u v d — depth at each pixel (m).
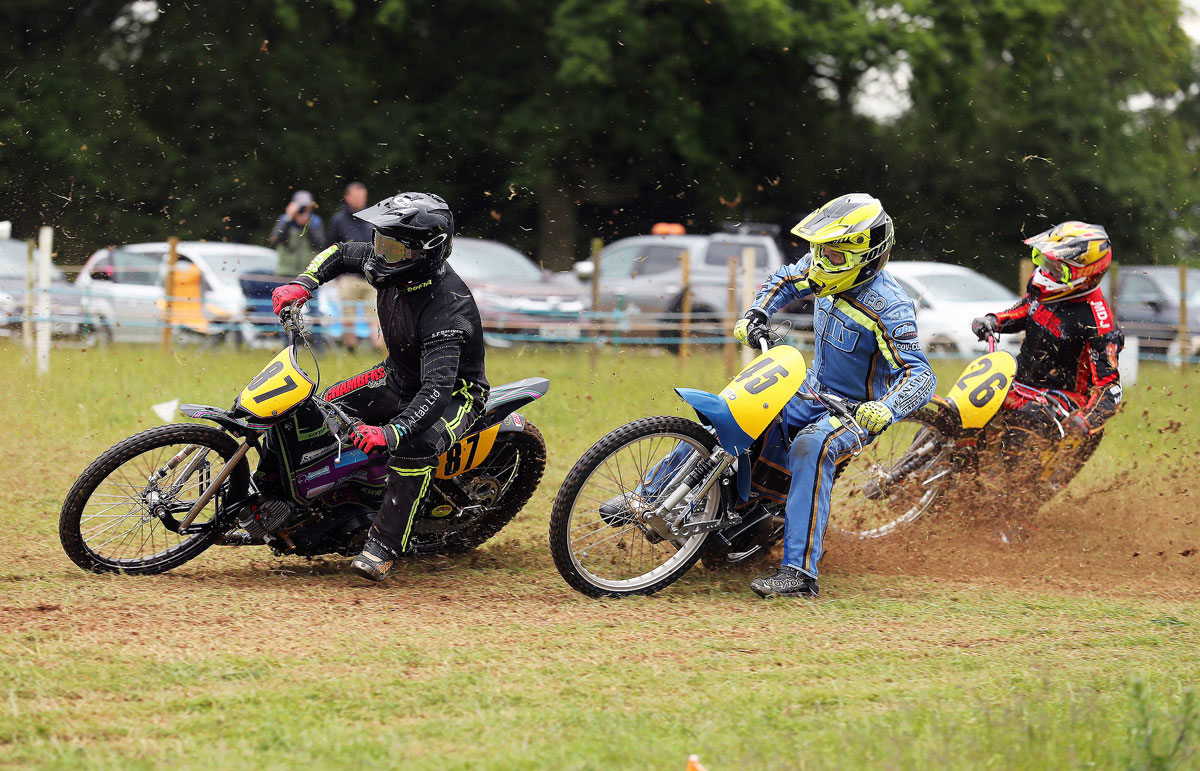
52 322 21.41
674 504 9.26
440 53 35.97
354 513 9.41
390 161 34.81
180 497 9.77
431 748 5.98
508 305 28.00
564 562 8.95
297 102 34.94
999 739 5.98
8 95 32.59
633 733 6.21
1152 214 40.75
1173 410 18.89
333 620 8.16
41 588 8.61
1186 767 5.82
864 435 9.32
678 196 37.53
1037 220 39.69
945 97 35.59
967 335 26.48
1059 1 35.66
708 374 21.38
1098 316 11.02
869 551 10.60
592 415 17.47
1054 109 39.22
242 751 5.89
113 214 32.97
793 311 25.25
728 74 36.12
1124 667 7.60
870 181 39.25
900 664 7.56
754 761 5.75
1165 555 10.73
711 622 8.43
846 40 33.75
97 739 6.01
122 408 16.67
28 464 13.21
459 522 10.06
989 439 11.02
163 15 34.84
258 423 8.78
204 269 27.92
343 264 9.48
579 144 35.75
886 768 5.68
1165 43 41.84
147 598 8.47
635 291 29.34
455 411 9.07
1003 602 9.20
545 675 7.13
